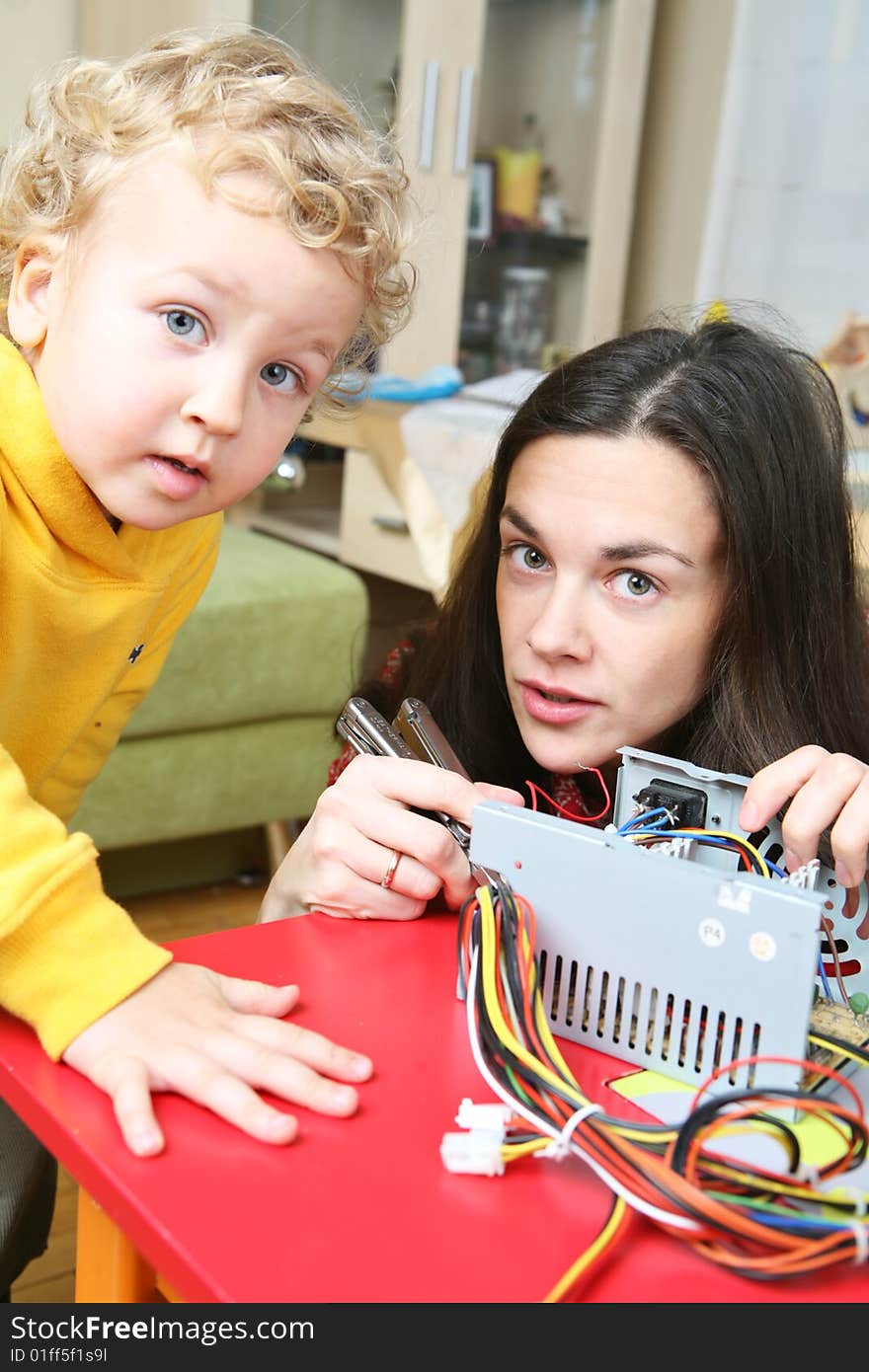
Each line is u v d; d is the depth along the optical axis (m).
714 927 0.54
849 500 0.95
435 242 2.96
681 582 0.80
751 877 0.54
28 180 0.81
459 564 1.06
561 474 0.80
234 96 0.73
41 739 0.95
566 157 3.26
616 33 3.15
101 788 1.81
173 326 0.68
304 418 0.95
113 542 0.87
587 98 3.24
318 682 1.98
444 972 0.65
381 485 2.30
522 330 3.30
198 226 0.67
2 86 2.46
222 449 0.70
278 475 1.88
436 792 0.71
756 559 0.82
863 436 1.78
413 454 1.96
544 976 0.59
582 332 3.33
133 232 0.69
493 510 0.94
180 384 0.68
